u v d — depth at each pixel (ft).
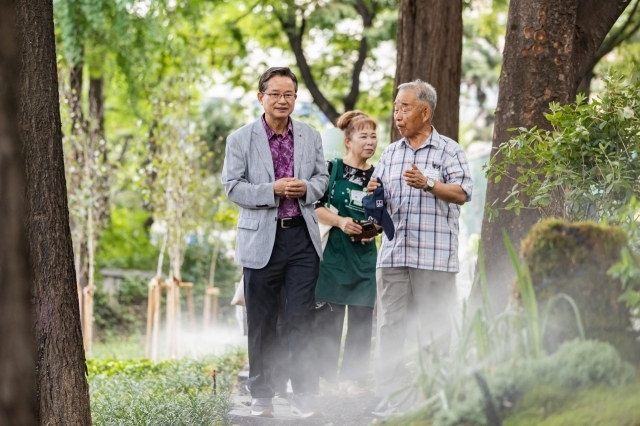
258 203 21.71
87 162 52.24
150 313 49.60
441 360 13.57
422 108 22.02
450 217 22.09
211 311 70.90
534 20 22.50
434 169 21.91
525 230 22.16
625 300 12.40
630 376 12.06
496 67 87.97
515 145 21.86
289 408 23.67
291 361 22.00
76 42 52.24
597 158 19.27
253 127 22.38
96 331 65.72
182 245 51.26
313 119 78.38
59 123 18.98
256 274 21.93
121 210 79.92
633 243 13.85
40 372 18.40
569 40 22.53
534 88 22.49
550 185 19.56
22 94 18.49
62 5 51.16
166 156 50.57
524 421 12.00
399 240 22.11
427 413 13.08
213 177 69.56
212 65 71.51
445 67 33.45
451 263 22.00
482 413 12.31
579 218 19.67
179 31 61.77
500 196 22.53
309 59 72.90
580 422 11.63
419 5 33.53
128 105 63.57
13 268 10.78
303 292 22.03
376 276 22.77
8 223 10.78
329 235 24.94
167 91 51.93
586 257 12.79
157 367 39.17
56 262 18.58
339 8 64.28
